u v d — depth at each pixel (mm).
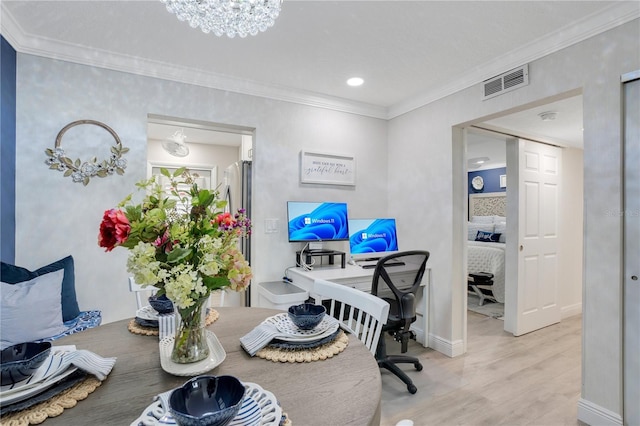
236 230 1139
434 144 2961
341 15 1847
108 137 2324
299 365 1021
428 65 2459
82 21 1910
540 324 3564
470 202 7156
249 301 3188
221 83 2680
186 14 1462
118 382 918
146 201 1027
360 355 1099
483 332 3449
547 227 3678
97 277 2285
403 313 2301
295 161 3021
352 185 3301
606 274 1796
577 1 1698
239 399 726
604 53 1808
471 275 4582
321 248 3049
